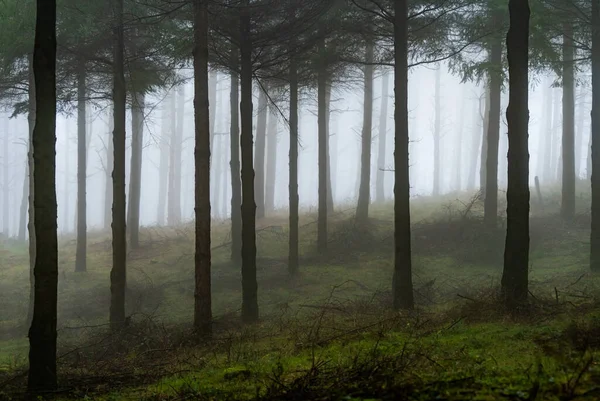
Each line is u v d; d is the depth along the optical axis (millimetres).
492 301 9031
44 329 6844
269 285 16219
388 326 8734
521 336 6555
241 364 7180
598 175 13094
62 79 14539
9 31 12836
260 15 12422
